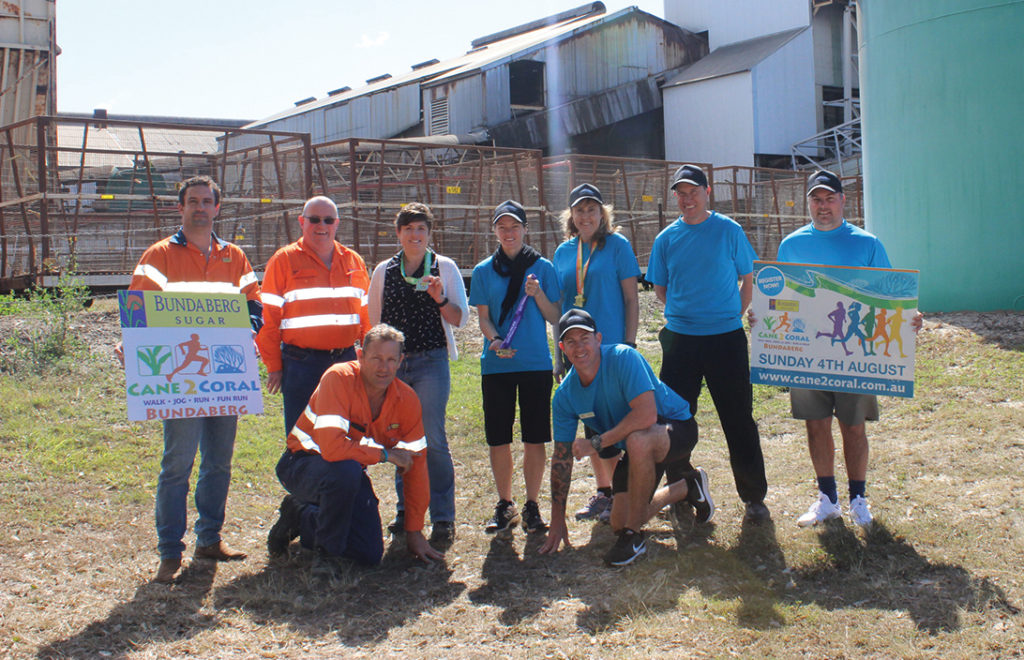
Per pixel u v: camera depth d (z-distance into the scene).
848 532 4.61
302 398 4.78
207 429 4.55
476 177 16.48
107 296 12.98
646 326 11.66
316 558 4.48
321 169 14.94
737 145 29.16
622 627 3.76
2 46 18.34
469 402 8.03
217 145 33.03
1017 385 7.12
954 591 3.86
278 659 3.57
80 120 12.09
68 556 4.44
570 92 29.12
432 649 3.66
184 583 4.26
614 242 5.29
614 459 5.31
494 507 5.59
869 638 3.52
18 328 8.48
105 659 3.49
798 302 4.80
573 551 4.74
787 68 29.45
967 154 10.09
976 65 9.93
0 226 13.12
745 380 5.01
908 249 10.73
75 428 6.42
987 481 5.21
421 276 5.05
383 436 4.61
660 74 31.52
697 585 4.16
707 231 5.05
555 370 5.58
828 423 4.88
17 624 3.70
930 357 8.41
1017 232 9.88
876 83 11.05
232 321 4.43
